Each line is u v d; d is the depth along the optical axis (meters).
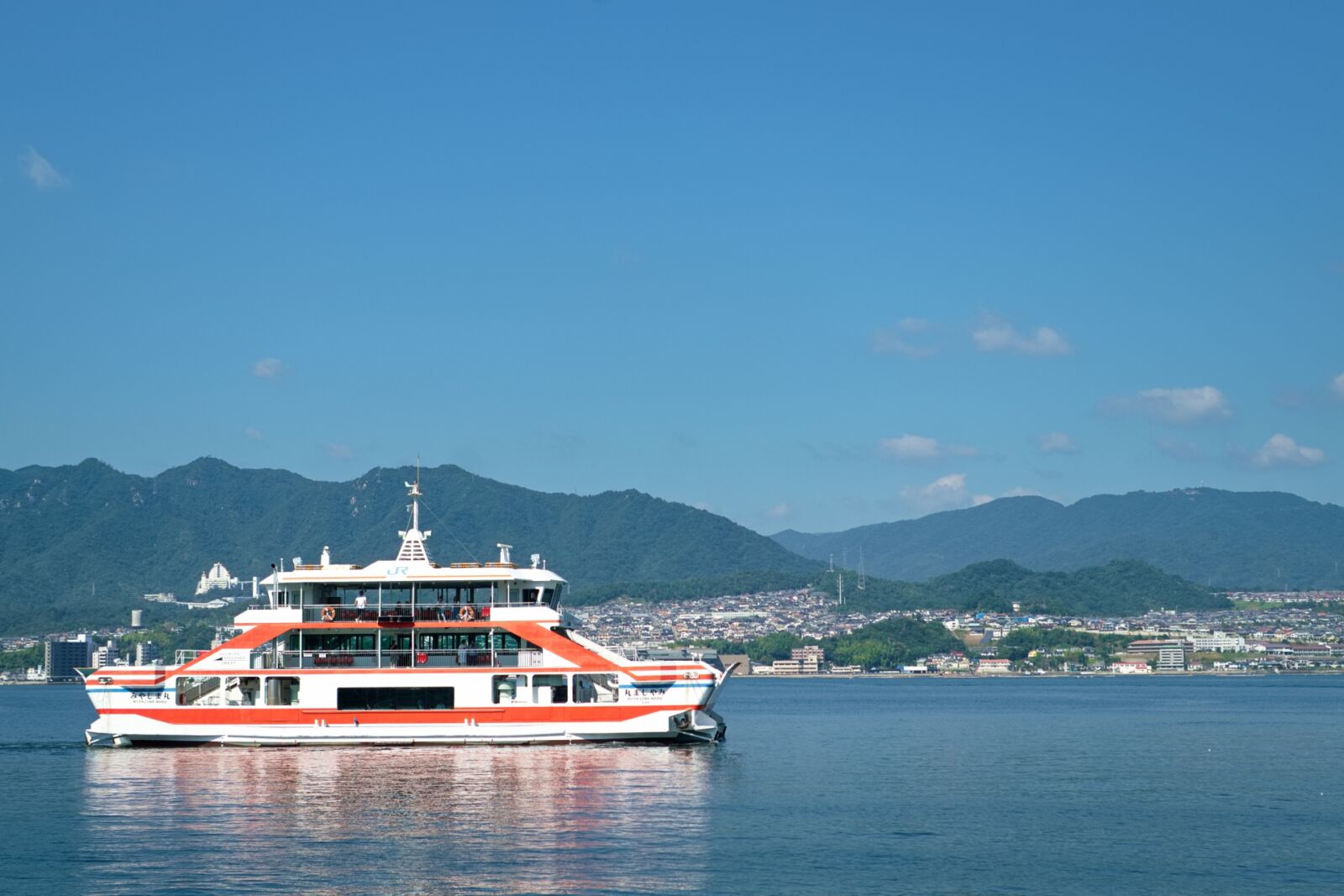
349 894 57.62
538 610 97.94
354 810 74.88
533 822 71.75
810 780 93.69
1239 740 141.50
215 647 98.06
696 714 99.50
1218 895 58.44
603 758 92.69
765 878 60.56
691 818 74.00
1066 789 91.38
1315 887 59.97
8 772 92.25
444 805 76.06
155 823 72.12
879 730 158.25
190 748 98.31
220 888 58.62
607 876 60.59
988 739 141.25
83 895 57.56
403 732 96.25
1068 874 62.09
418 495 103.31
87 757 99.31
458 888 58.41
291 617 98.06
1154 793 89.81
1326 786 94.06
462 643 98.56
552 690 98.12
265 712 97.19
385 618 98.25
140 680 98.75
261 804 76.75
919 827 73.75
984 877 61.41
